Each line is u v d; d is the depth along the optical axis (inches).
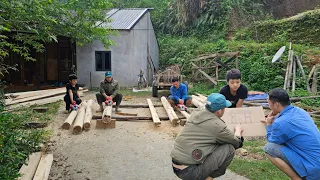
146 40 587.8
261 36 695.7
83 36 326.0
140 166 170.9
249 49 584.1
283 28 668.7
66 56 605.6
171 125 265.1
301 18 643.5
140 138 225.6
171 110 297.4
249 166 163.9
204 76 558.3
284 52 532.4
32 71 587.2
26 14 187.2
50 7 261.9
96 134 234.4
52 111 312.2
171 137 228.8
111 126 253.0
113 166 170.4
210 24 800.3
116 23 572.4
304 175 111.7
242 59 568.1
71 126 252.2
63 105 350.6
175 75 438.3
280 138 116.9
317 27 620.1
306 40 621.3
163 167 169.5
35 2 191.0
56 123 264.4
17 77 569.9
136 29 561.6
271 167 162.6
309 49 548.4
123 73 561.3
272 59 492.1
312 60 497.0
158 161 178.9
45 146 200.8
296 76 467.8
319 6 737.0
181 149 109.9
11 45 208.7
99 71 556.7
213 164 108.4
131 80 563.8
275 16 818.8
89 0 325.1
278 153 116.8
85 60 554.6
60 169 164.2
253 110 162.2
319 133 117.4
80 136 228.4
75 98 313.4
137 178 154.4
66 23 293.4
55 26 283.6
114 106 343.0
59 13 277.4
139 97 438.6
